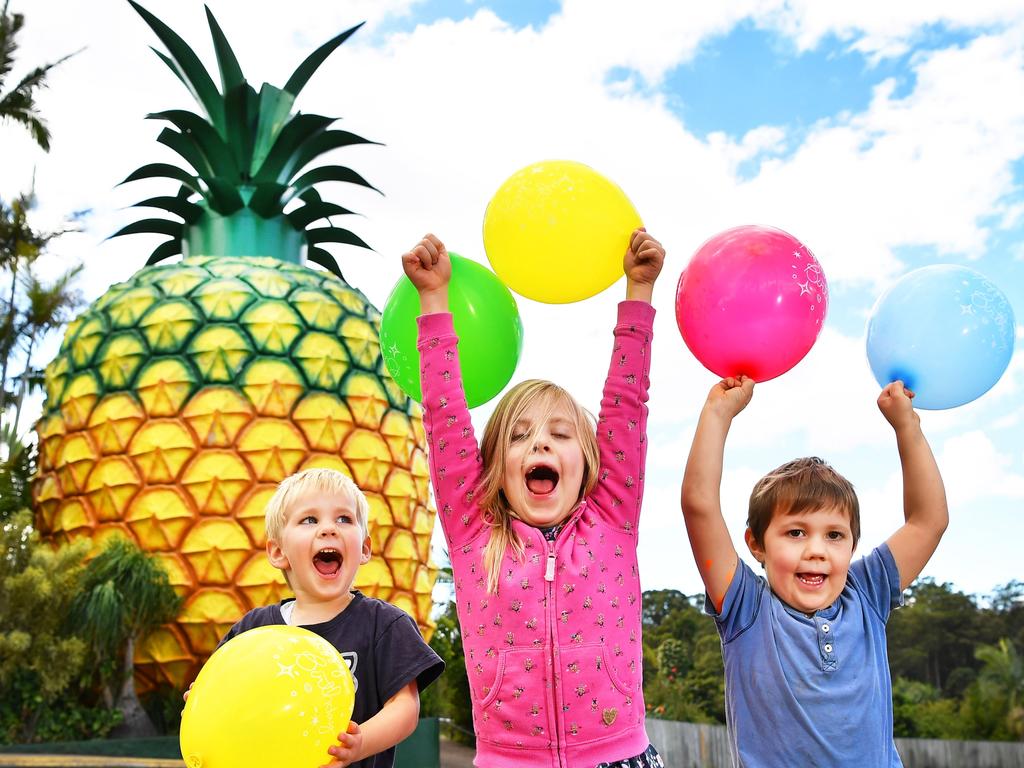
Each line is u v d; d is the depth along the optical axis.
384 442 13.08
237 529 11.91
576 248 3.17
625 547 3.08
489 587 2.96
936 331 3.21
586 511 3.09
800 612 3.05
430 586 13.68
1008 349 3.28
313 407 12.46
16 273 18.56
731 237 3.19
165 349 12.46
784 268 3.09
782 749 2.89
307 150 13.05
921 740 24.28
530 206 3.18
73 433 12.63
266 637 2.53
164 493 11.97
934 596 39.12
